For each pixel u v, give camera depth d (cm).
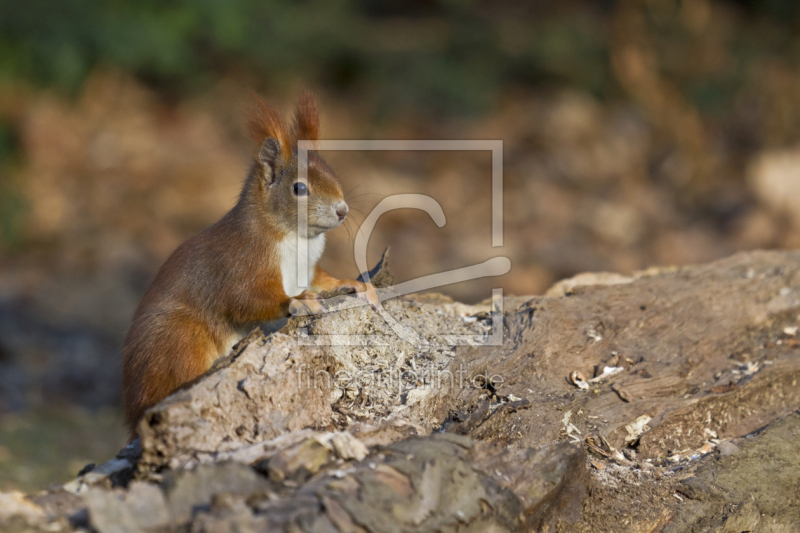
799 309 733
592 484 530
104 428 1105
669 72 2247
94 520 384
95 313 1430
